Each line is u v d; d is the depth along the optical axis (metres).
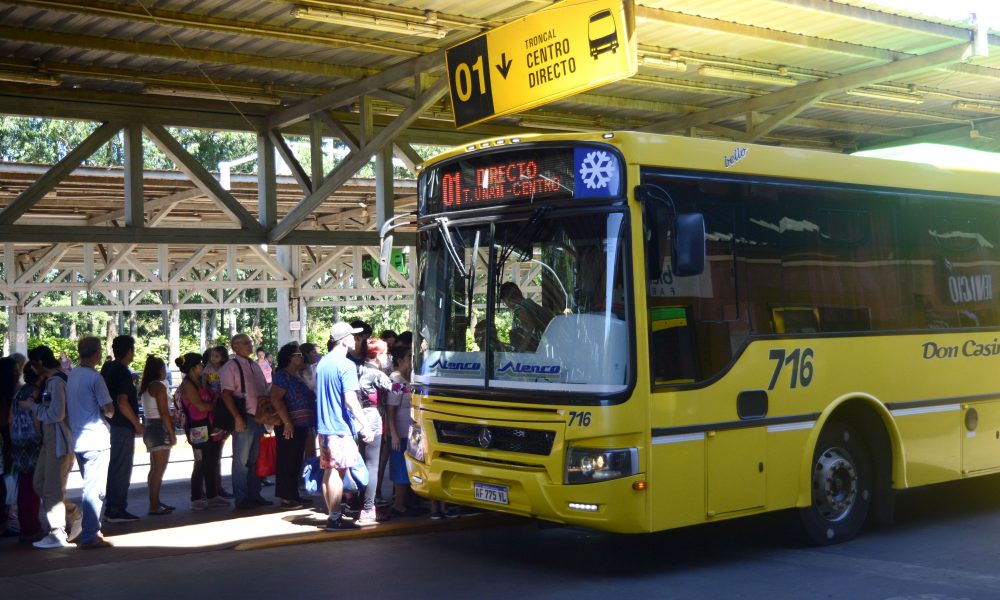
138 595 7.51
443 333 8.55
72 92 13.58
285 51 12.75
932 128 19.88
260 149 15.23
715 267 8.00
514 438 7.86
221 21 11.23
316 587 7.71
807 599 7.14
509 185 8.14
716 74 13.85
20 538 9.59
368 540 9.55
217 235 14.63
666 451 7.55
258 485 11.27
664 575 8.00
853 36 13.09
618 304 7.46
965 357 9.88
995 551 8.66
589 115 17.23
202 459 11.40
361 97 13.80
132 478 14.59
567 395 7.54
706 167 8.03
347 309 60.25
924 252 9.64
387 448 10.70
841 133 19.89
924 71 14.52
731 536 9.46
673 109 16.77
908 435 9.30
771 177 8.48
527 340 7.89
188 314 61.69
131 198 14.04
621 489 7.35
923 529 9.67
